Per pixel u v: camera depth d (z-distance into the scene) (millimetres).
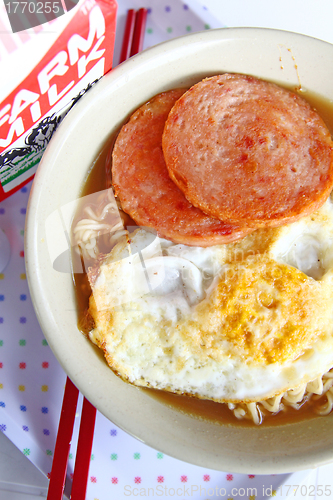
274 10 315
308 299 267
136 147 280
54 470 276
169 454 260
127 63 270
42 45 243
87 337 275
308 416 281
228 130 270
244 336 266
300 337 265
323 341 266
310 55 278
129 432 261
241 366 267
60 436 280
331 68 281
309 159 270
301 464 257
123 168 280
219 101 274
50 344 261
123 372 272
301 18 314
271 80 287
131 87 277
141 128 282
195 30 314
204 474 290
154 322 273
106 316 273
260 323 266
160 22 314
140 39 309
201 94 274
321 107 291
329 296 269
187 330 269
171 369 271
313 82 286
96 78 277
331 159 270
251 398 269
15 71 241
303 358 267
